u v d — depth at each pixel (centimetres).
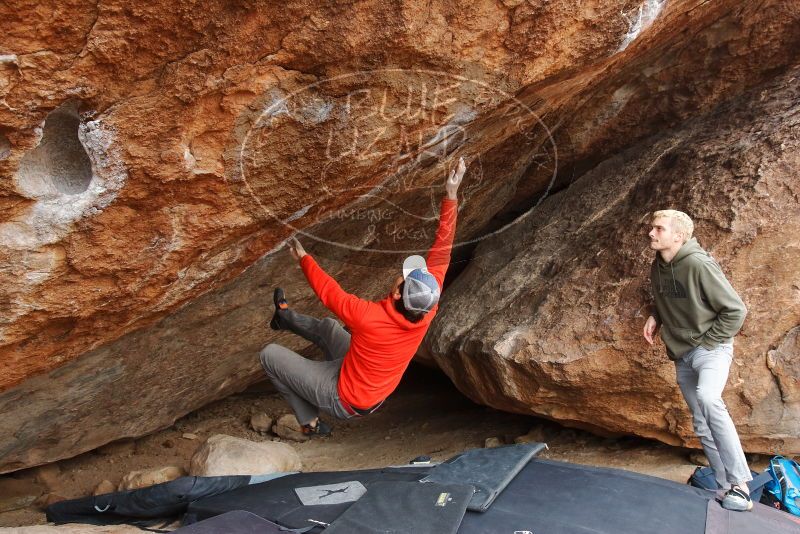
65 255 265
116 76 222
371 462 551
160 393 487
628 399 433
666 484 351
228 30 227
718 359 338
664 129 536
